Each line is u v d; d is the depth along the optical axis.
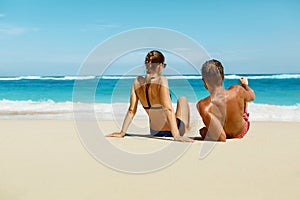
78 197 2.93
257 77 22.92
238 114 5.45
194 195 2.96
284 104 13.08
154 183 3.30
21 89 21.67
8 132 6.48
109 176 3.53
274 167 3.83
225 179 3.41
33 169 3.79
